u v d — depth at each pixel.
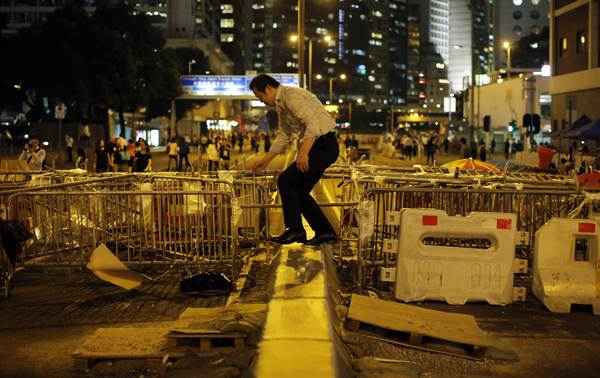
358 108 178.75
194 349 6.15
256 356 5.72
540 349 6.80
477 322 7.71
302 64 33.78
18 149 65.06
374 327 7.15
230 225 9.68
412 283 8.40
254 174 12.12
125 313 7.79
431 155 51.44
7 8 136.12
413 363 6.26
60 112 39.16
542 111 73.31
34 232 9.97
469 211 9.87
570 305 8.13
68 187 11.05
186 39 125.94
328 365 5.46
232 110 131.75
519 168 21.80
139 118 87.62
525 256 9.82
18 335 7.03
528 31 176.38
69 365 6.15
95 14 65.88
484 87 84.69
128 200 9.90
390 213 8.44
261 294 7.94
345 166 13.40
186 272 9.73
